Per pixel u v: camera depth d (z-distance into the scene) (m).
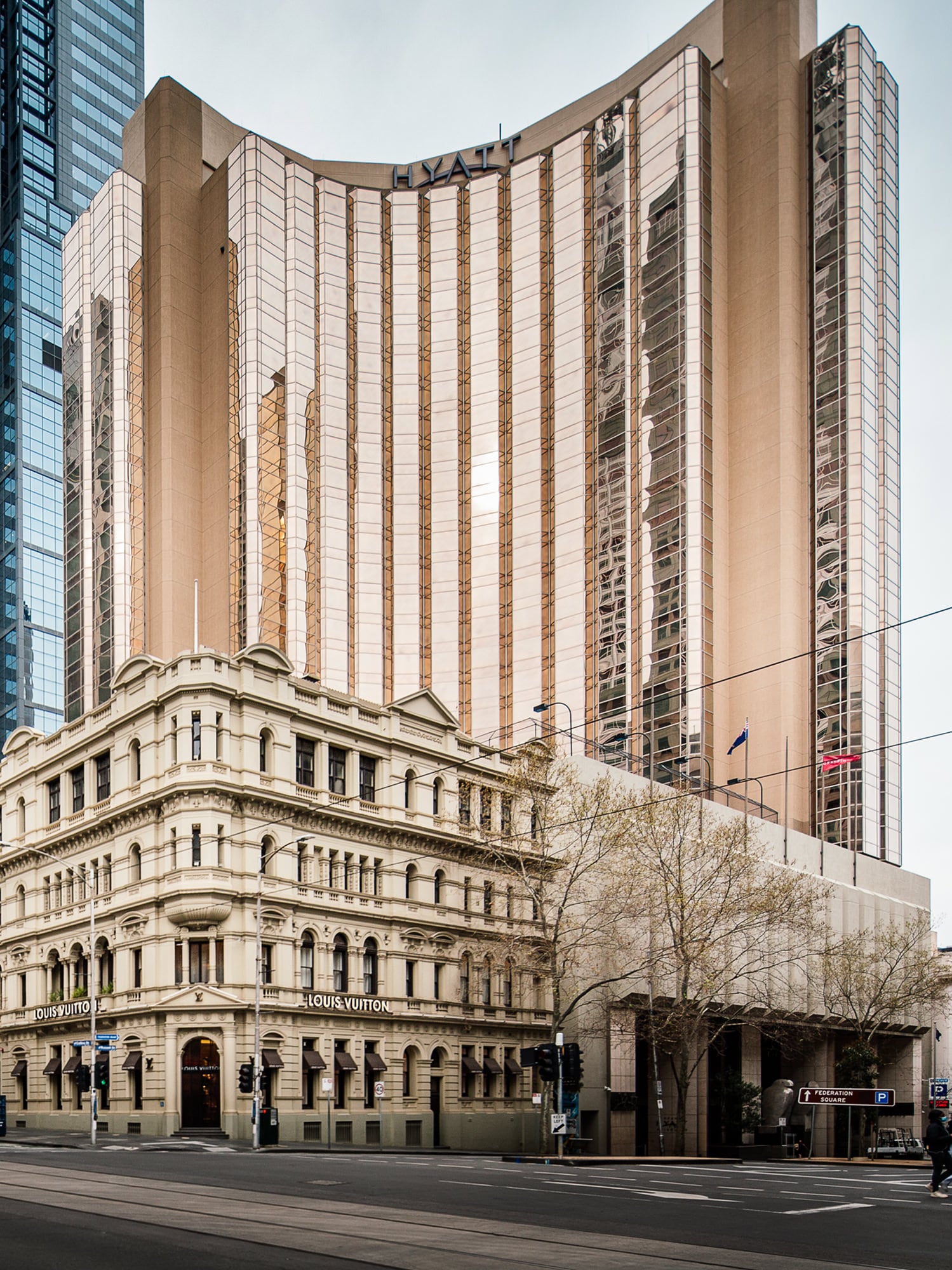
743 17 127.06
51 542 193.50
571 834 63.69
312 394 131.38
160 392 130.00
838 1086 89.69
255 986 52.44
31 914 68.00
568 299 129.12
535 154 135.50
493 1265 15.63
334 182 138.50
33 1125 63.94
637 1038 73.06
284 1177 29.56
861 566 114.75
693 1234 19.62
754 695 113.00
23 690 183.88
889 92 130.88
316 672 125.69
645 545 115.44
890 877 111.56
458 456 134.25
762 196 121.94
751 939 70.75
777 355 118.00
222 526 126.44
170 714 57.72
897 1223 22.23
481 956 67.50
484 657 127.62
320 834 59.94
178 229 134.12
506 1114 67.62
